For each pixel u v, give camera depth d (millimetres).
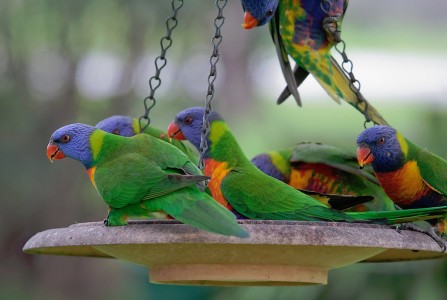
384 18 25453
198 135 7410
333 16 7363
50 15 14305
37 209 15586
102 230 5516
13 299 16500
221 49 18297
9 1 14305
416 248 5590
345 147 14242
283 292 10828
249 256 5648
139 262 6094
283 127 19688
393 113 22109
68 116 15508
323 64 7445
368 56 26688
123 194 5645
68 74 15422
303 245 5340
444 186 7328
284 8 7430
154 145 5941
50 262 17203
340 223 5664
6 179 14984
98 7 14227
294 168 8117
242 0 6852
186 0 14242
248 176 6688
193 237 5242
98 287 17281
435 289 10188
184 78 15484
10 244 16359
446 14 25594
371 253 5859
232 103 18391
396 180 7348
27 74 15203
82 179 15688
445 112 11672
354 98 7277
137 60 15469
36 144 15250
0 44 14820
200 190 5496
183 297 15727
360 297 10562
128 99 15641
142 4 14148
